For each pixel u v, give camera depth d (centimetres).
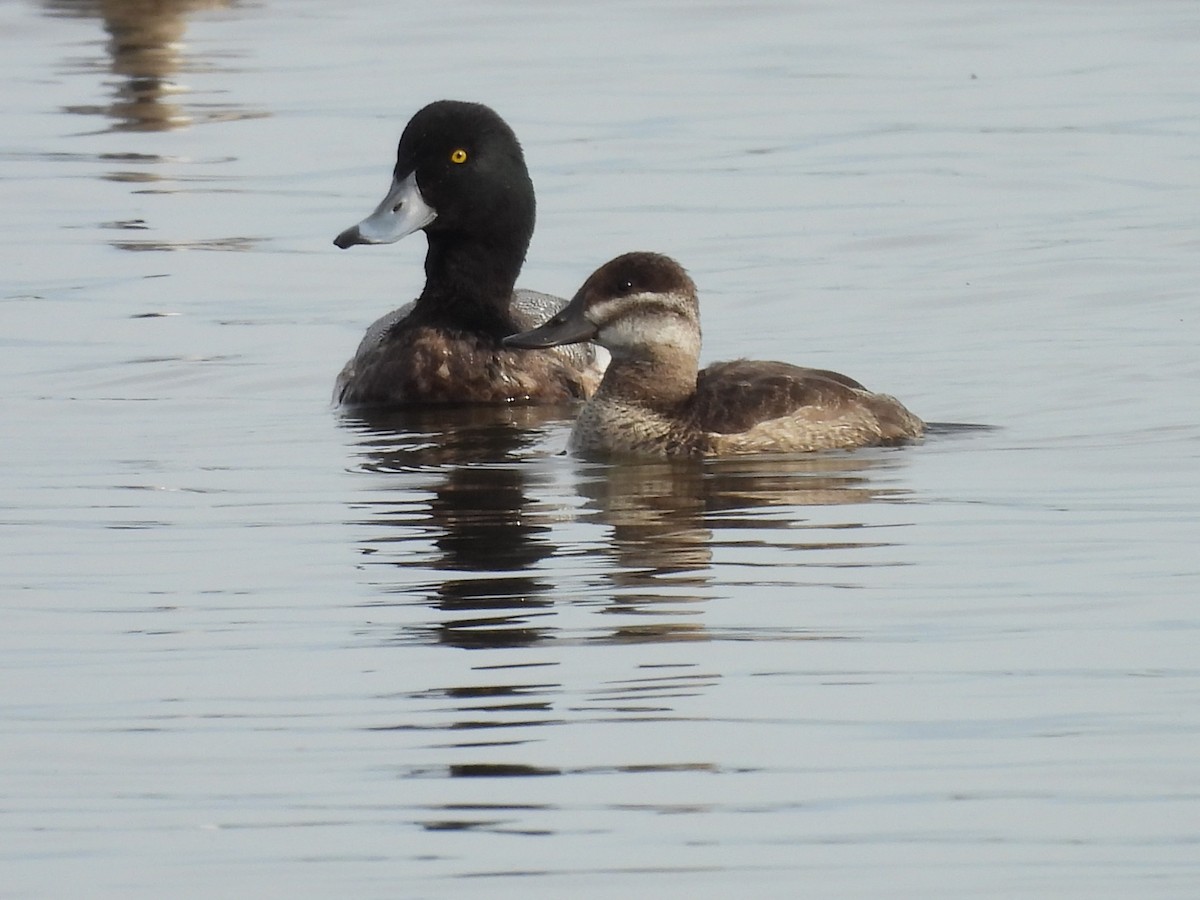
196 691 997
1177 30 3409
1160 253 2050
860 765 903
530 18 3584
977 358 1719
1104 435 1463
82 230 2309
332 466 1452
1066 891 796
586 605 1105
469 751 922
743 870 815
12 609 1123
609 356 1823
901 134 2702
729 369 1527
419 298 1784
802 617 1080
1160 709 952
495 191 1764
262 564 1198
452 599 1121
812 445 1450
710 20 3553
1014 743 920
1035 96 2927
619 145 2661
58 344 1866
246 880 816
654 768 902
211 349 1858
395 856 831
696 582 1141
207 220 2352
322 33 3469
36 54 3294
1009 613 1082
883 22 3547
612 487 1362
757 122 2788
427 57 3259
